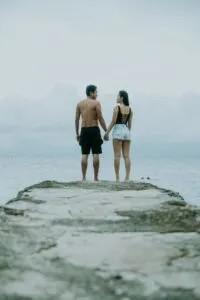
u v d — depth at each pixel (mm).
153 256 3514
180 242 3963
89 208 6047
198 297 2674
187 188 61188
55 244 3863
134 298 2646
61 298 2611
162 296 2682
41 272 3070
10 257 3377
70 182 9586
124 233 4359
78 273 3076
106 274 3068
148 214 5477
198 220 5004
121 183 9383
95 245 3854
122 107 10102
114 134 10156
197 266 3254
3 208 5637
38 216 5332
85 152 10305
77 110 10344
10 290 2709
